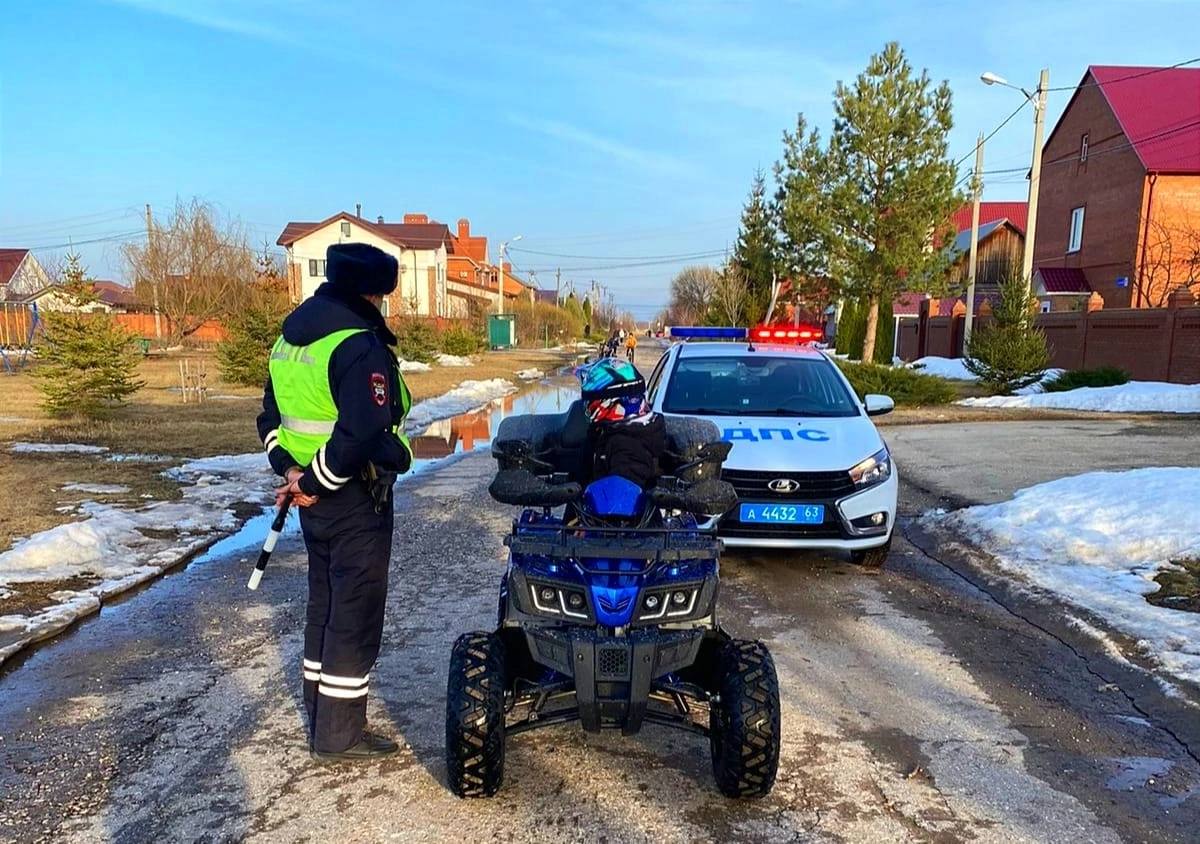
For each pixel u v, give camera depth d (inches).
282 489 126.3
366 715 142.8
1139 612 192.4
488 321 2218.3
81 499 310.2
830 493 220.1
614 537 119.0
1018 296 812.6
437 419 629.0
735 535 219.1
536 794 124.3
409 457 134.5
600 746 139.6
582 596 113.2
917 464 411.2
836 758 135.3
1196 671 161.3
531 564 117.7
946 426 576.1
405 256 2192.4
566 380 1090.1
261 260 1519.4
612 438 138.6
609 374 138.9
